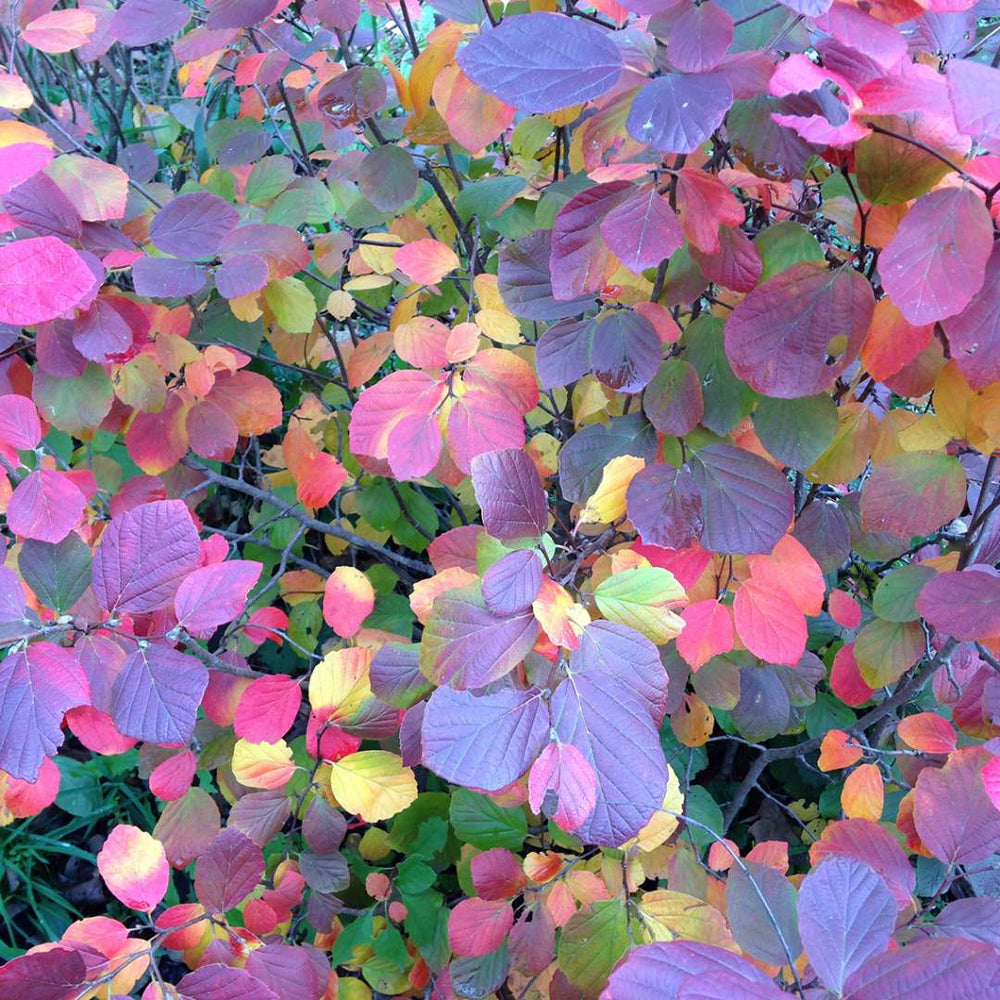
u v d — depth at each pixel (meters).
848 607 0.78
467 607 0.50
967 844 0.60
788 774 1.06
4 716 0.50
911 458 0.65
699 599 0.69
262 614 0.76
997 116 0.43
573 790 0.45
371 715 0.65
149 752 0.75
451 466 0.70
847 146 0.56
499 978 0.70
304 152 0.95
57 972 0.51
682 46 0.50
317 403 1.01
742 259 0.60
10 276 0.51
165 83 1.43
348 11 0.83
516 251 0.65
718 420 0.65
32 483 0.58
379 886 0.79
